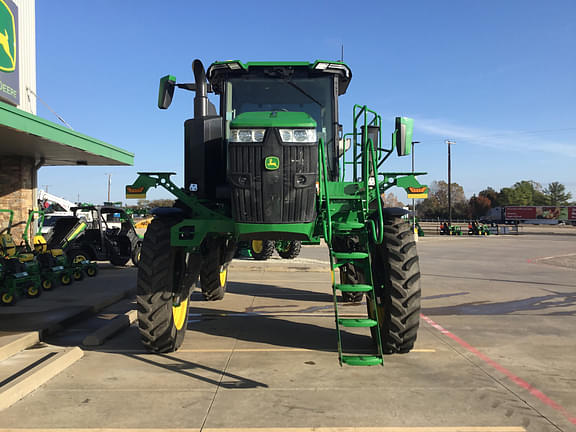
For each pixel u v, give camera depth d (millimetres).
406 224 5156
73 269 10289
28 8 10992
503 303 8586
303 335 6043
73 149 9531
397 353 5168
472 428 3291
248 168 4629
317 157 4684
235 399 3812
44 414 3510
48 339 5914
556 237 38094
